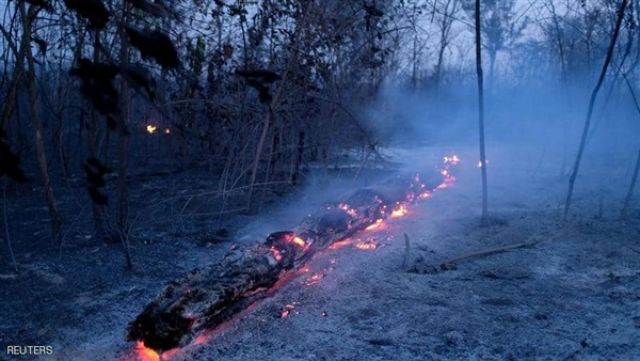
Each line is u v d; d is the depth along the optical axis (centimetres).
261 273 351
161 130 888
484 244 503
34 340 323
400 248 485
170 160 865
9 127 635
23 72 431
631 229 548
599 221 577
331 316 352
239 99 653
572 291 398
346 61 780
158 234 535
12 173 202
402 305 367
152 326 297
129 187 748
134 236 521
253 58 664
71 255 466
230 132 728
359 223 499
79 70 183
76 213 607
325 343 319
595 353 310
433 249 487
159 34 190
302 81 653
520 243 502
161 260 465
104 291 397
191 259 471
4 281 405
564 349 313
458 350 312
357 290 391
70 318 352
